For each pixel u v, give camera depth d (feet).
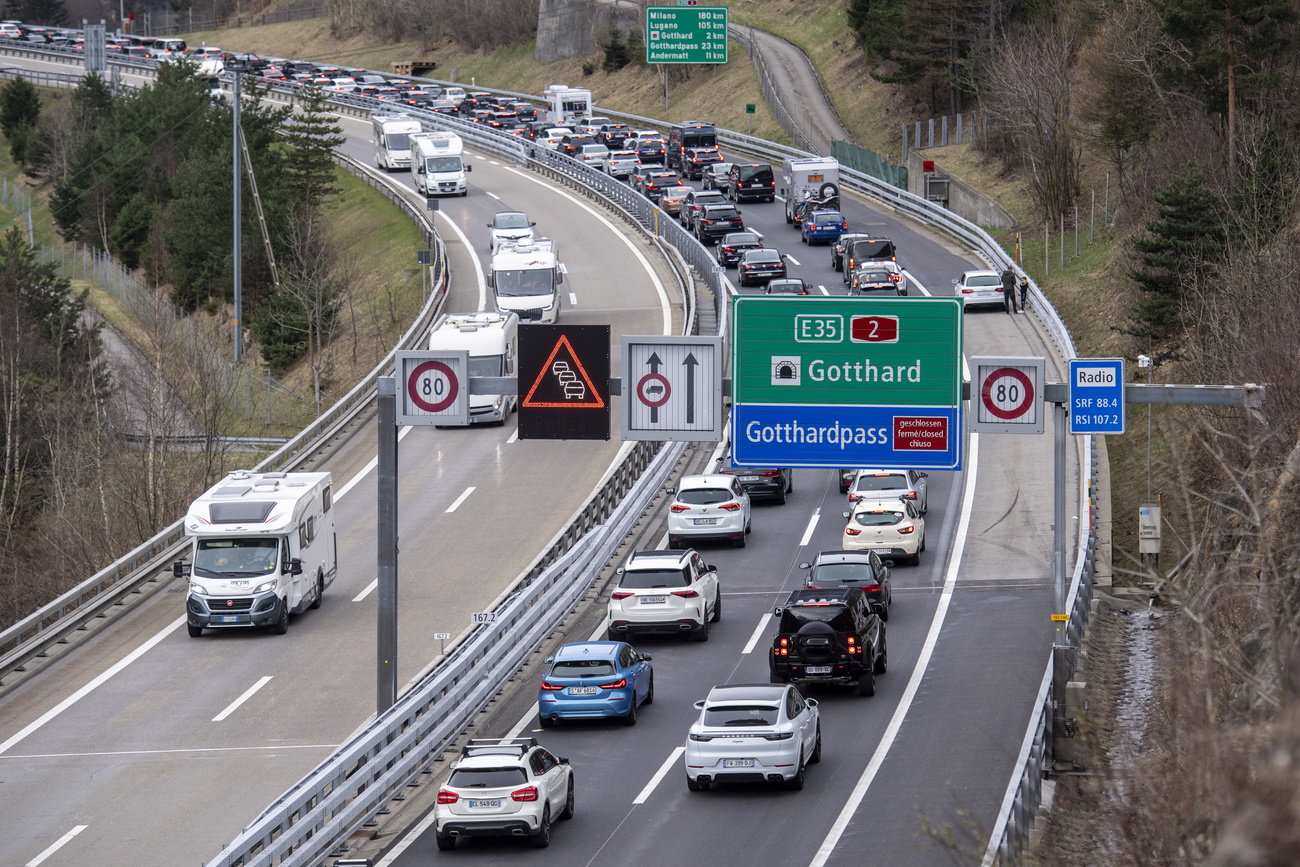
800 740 269.23
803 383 280.92
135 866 256.52
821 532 472.85
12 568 617.21
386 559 301.63
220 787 294.25
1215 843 101.19
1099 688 330.34
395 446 301.02
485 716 330.34
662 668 356.59
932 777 276.00
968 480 525.75
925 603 403.13
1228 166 654.94
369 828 266.16
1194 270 532.73
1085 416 277.85
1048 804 255.09
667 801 270.26
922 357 278.46
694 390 285.64
